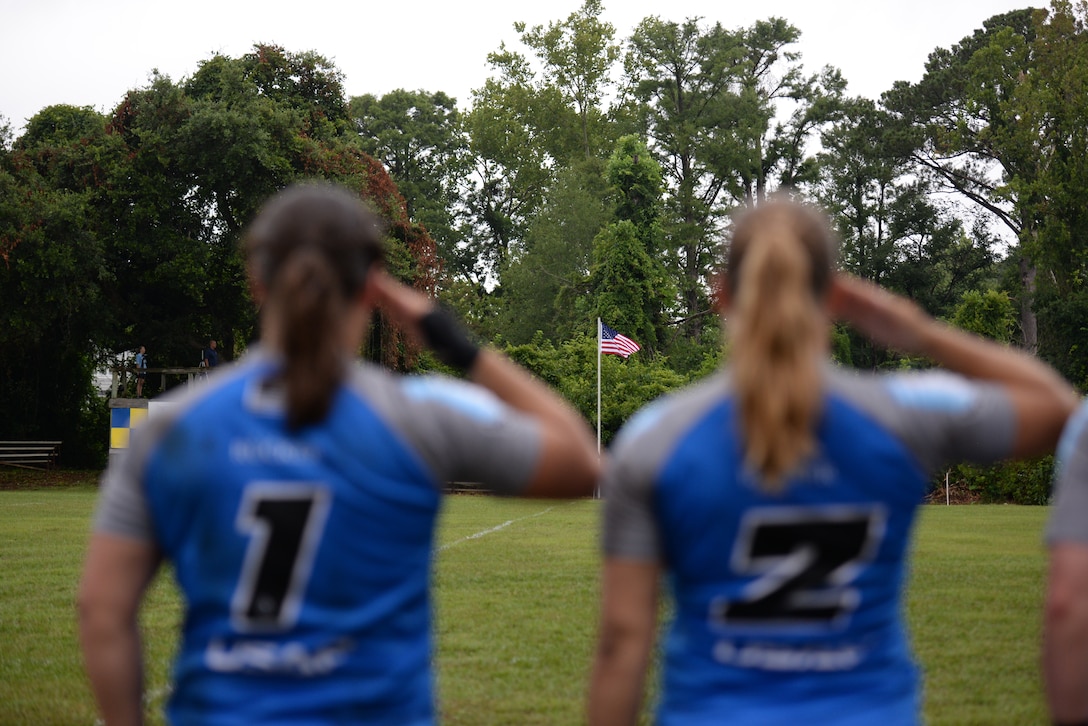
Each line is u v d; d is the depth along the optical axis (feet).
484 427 6.89
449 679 23.20
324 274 6.57
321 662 6.52
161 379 131.85
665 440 6.81
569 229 201.36
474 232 244.22
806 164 230.89
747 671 6.68
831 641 6.67
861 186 229.86
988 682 22.72
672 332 190.08
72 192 120.26
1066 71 174.70
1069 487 7.86
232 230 126.82
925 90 220.23
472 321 185.88
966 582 36.50
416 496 6.77
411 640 6.84
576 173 209.46
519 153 228.02
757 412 6.47
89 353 136.05
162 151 119.24
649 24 222.28
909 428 6.82
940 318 219.61
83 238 114.62
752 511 6.65
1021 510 75.00
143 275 124.47
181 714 6.72
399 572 6.77
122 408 109.91
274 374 6.75
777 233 6.77
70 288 116.57
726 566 6.72
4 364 131.44
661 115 221.66
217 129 118.52
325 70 146.72
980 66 203.51
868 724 6.57
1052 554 7.89
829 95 232.53
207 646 6.61
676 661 6.94
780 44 237.25
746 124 216.13
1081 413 7.95
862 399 6.82
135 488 6.82
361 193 128.88
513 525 59.36
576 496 7.22
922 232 228.63
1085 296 155.94
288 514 6.54
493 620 29.68
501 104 226.17
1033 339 206.39
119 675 6.86
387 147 239.30
